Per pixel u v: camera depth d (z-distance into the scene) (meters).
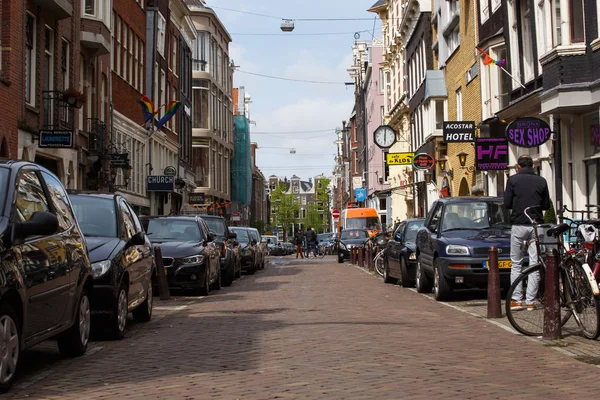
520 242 11.78
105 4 30.58
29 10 22.75
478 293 16.27
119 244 10.47
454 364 7.81
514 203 11.76
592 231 9.31
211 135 64.50
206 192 64.06
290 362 8.02
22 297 6.70
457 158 33.28
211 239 18.45
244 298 16.36
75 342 8.49
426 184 42.28
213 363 8.09
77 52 28.14
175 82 51.84
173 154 51.19
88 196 11.31
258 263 29.30
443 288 14.62
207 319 12.32
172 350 9.09
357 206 89.75
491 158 24.41
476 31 28.97
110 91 33.44
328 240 65.38
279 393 6.50
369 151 78.25
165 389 6.79
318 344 9.21
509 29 24.17
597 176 18.28
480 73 28.22
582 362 7.86
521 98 21.55
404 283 18.48
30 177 7.78
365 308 13.55
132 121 38.53
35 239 7.36
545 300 9.48
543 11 20.98
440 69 36.16
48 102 24.48
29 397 6.55
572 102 17.70
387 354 8.45
